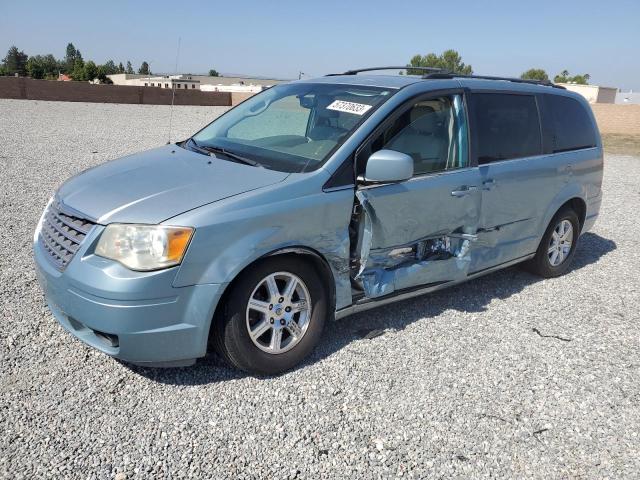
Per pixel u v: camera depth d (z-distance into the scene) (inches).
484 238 187.2
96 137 622.5
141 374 139.2
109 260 122.1
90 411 124.1
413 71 201.3
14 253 213.3
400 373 148.1
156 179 142.3
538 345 169.6
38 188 330.0
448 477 112.7
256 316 139.9
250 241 128.8
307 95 179.6
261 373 140.7
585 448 124.0
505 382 147.6
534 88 211.2
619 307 203.3
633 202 405.1
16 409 122.7
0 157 435.8
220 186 135.9
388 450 118.9
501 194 187.2
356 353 156.3
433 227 167.8
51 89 1414.9
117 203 129.7
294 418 126.6
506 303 200.4
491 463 117.5
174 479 106.3
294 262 140.1
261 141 166.7
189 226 122.0
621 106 1133.1
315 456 115.4
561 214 221.5
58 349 147.8
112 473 106.4
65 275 125.6
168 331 123.8
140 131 722.8
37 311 167.0
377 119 155.5
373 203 149.1
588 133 233.9
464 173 174.4
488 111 186.7
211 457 112.6
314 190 140.5
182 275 122.1
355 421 127.4
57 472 105.5
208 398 131.4
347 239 147.4
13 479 103.0
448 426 128.2
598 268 247.9
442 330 174.6
